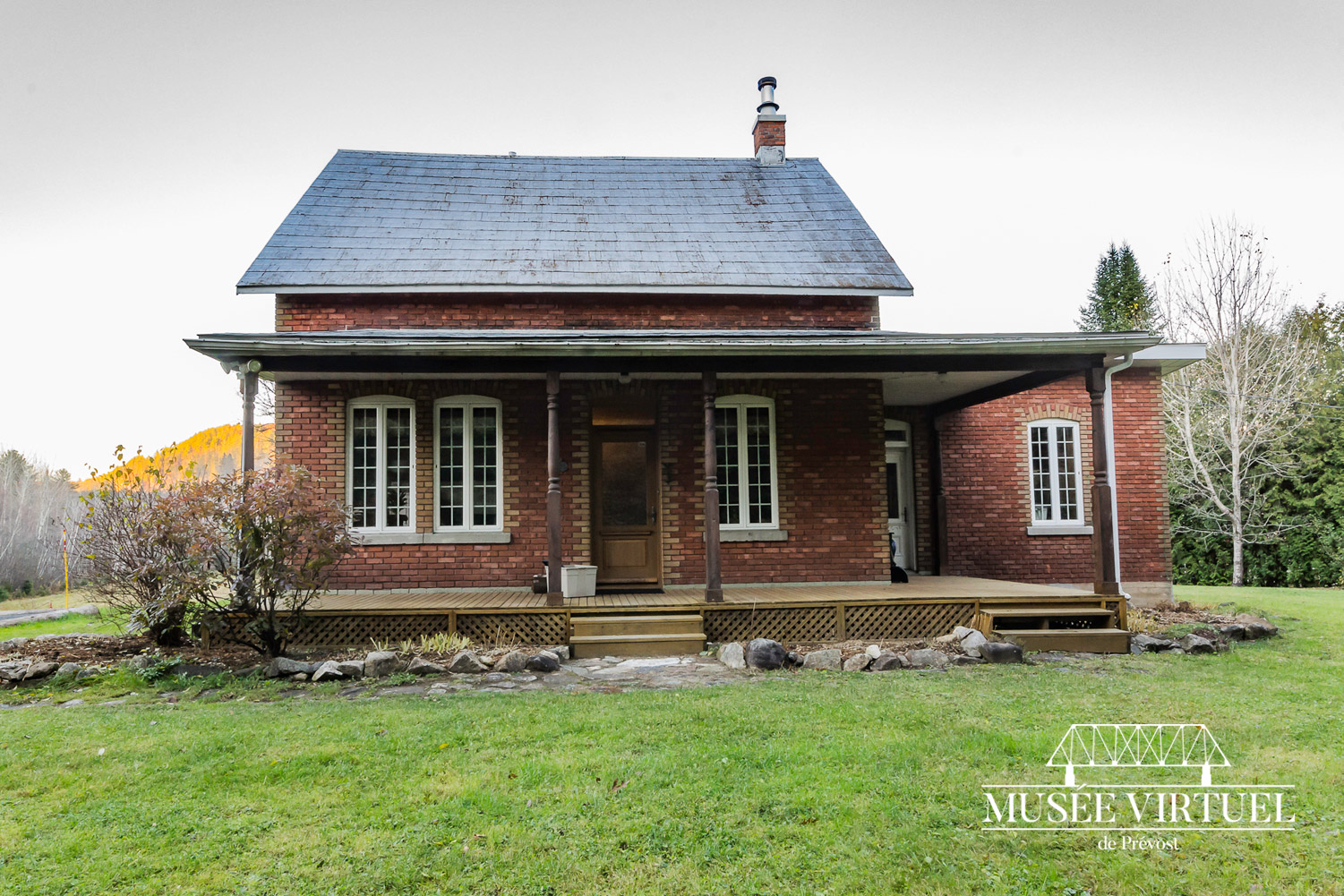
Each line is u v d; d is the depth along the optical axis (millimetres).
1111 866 3615
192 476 8984
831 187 15688
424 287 11945
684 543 11797
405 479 11539
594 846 3846
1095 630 9359
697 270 12875
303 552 9141
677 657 8828
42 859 3764
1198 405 23391
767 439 12094
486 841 3908
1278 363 22422
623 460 11859
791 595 10242
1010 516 14000
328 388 11398
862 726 5824
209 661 8461
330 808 4352
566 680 7746
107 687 7609
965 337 10320
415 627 9219
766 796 4414
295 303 12117
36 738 5719
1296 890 3396
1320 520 20891
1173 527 23125
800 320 12906
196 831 4078
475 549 11438
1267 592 17297
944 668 8234
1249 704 6473
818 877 3547
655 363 9812
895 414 14234
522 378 11672
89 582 9609
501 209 14328
